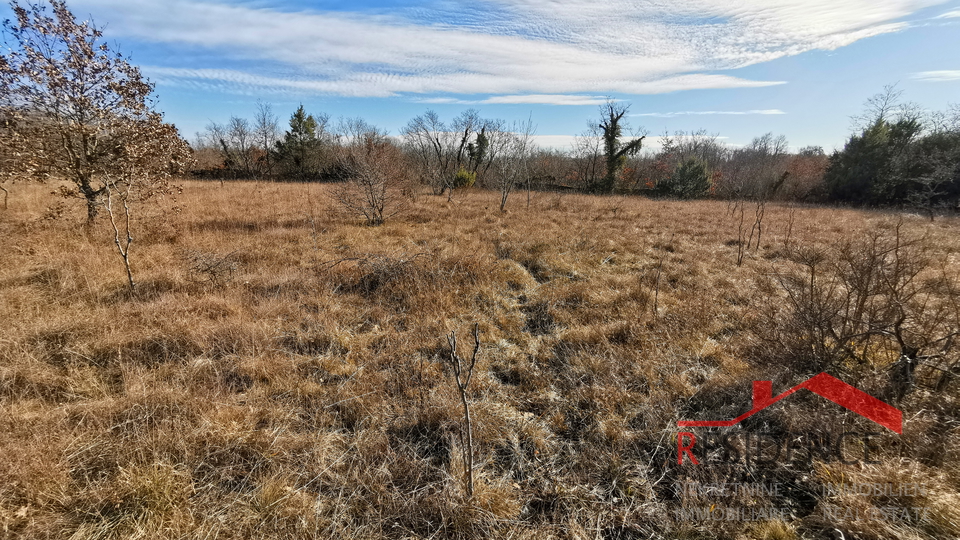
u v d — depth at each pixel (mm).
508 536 2174
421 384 3477
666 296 5531
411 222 10945
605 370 3748
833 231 11086
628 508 2369
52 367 3369
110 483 2285
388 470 2568
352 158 11648
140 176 6598
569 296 5562
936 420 2688
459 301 5238
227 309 4617
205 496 2285
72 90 6410
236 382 3439
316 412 3068
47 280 5199
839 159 23500
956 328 3150
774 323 3936
